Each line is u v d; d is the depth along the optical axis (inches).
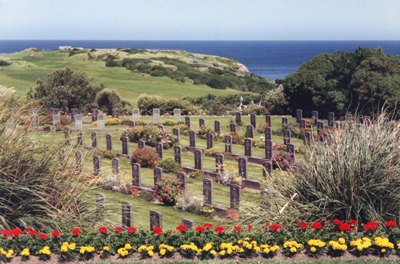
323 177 394.0
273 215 395.2
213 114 1609.3
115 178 763.4
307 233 365.1
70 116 1429.6
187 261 348.2
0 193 369.1
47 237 354.9
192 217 650.8
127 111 1626.5
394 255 354.0
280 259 350.9
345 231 366.0
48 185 384.2
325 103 1470.2
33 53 3799.2
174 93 2359.7
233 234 369.1
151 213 520.4
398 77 1411.2
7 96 415.2
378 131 405.7
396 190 386.3
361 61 1488.7
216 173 864.3
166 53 3700.8
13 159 375.2
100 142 1161.4
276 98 1544.0
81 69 2893.7
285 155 860.0
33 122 410.0
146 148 988.6
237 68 3528.5
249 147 1003.9
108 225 397.4
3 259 344.5
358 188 384.5
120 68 2989.7
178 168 912.3
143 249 354.0
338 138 411.2
